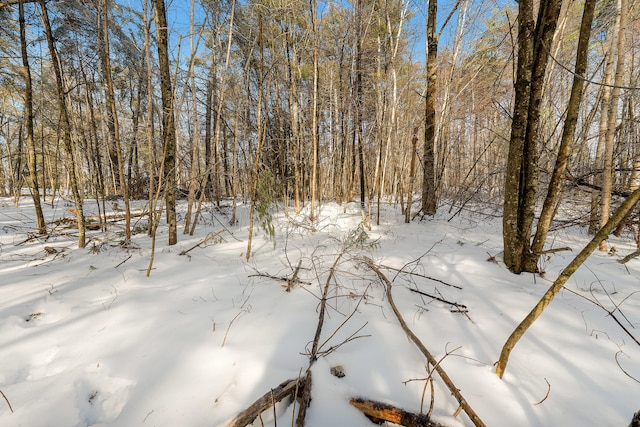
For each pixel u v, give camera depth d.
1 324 2.25
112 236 4.78
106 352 2.00
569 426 1.39
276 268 3.51
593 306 2.41
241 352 1.94
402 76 8.43
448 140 7.68
